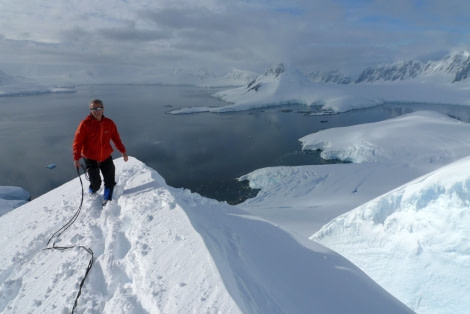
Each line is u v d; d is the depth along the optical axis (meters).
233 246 3.54
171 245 3.24
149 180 5.48
